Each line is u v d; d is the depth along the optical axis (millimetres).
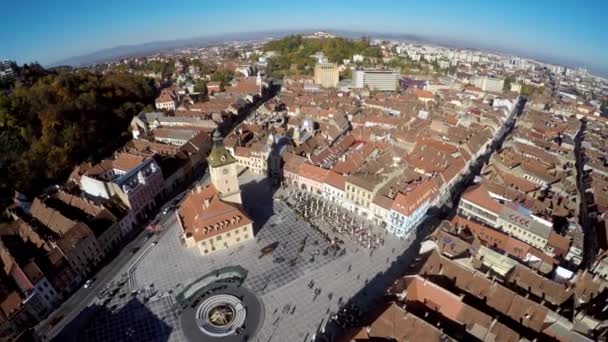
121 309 82438
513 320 70750
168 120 192000
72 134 154125
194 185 140000
